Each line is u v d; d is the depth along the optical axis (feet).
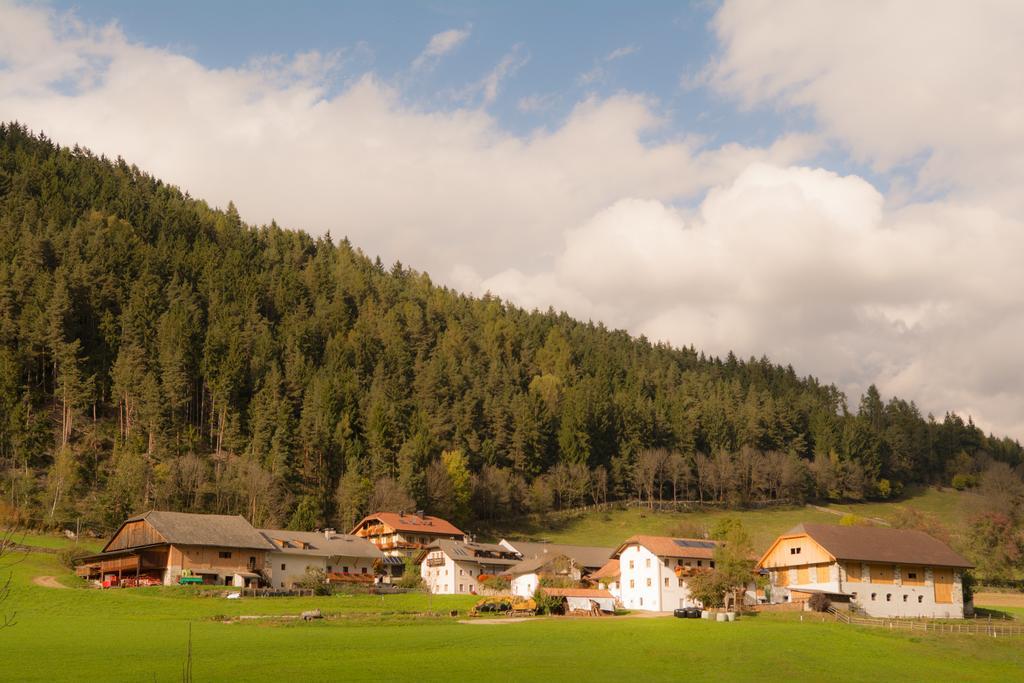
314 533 476.13
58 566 405.39
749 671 200.34
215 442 655.76
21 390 618.03
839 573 326.03
